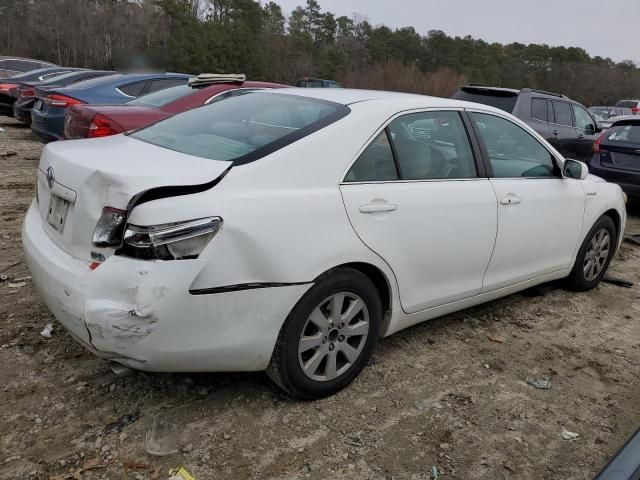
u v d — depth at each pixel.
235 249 2.47
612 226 4.98
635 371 3.64
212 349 2.53
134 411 2.83
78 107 6.52
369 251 2.96
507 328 4.14
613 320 4.45
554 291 4.98
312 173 2.79
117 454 2.54
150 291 2.30
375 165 3.08
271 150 2.74
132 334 2.33
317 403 3.01
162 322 2.35
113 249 2.40
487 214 3.62
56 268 2.57
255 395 3.03
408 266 3.21
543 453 2.78
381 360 3.51
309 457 2.61
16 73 20.23
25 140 11.83
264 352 2.70
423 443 2.77
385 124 3.16
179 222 2.34
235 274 2.49
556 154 4.37
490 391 3.27
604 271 5.11
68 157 2.77
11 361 3.18
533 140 4.21
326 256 2.76
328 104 3.22
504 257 3.87
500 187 3.76
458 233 3.44
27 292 4.08
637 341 4.09
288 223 2.62
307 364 2.88
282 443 2.69
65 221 2.69
